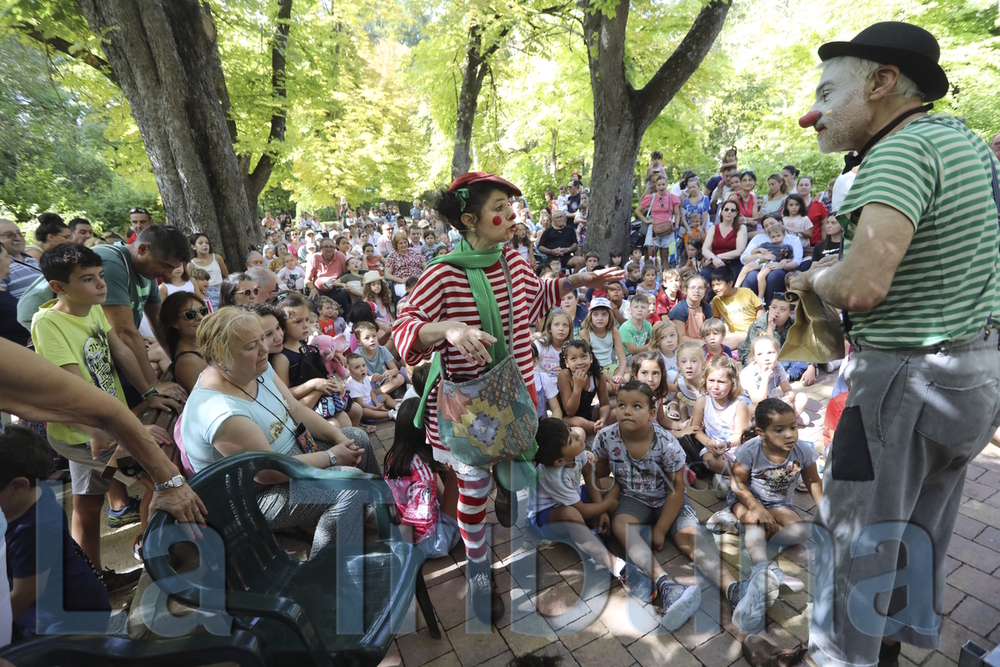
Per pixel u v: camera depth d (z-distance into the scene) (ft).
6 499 5.26
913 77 5.20
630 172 28.76
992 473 10.40
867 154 5.20
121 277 9.91
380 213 78.69
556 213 32.37
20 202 49.44
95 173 55.01
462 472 6.87
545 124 55.36
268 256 37.99
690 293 16.87
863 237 4.87
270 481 7.46
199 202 20.66
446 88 44.14
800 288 6.01
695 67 26.91
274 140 30.30
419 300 6.13
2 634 4.09
